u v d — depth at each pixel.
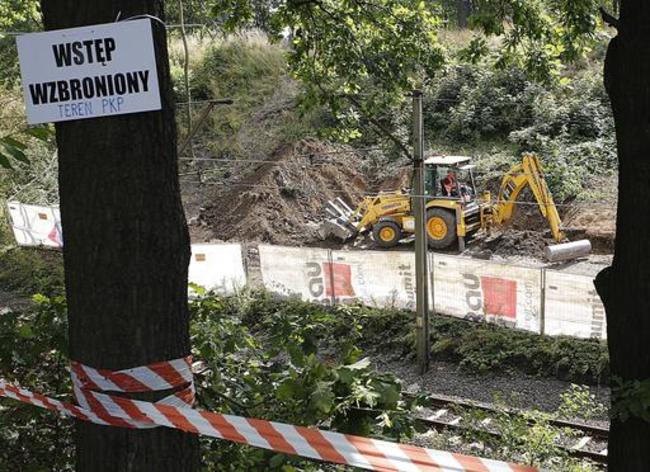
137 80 8.03
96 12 8.05
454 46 64.12
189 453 8.79
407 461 7.64
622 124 9.05
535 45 21.86
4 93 63.66
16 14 33.88
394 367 35.19
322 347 34.88
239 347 11.65
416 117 33.81
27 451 10.81
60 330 10.95
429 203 49.03
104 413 8.39
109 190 8.20
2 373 11.16
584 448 24.64
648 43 8.77
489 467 7.39
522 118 58.03
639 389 8.46
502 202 48.38
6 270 52.34
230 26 23.45
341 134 26.36
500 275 35.75
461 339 35.50
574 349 32.62
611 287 9.30
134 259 8.26
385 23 24.03
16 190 61.88
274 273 42.91
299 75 23.92
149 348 8.38
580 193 50.03
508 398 30.83
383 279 39.50
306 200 58.59
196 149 65.56
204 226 58.53
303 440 7.95
